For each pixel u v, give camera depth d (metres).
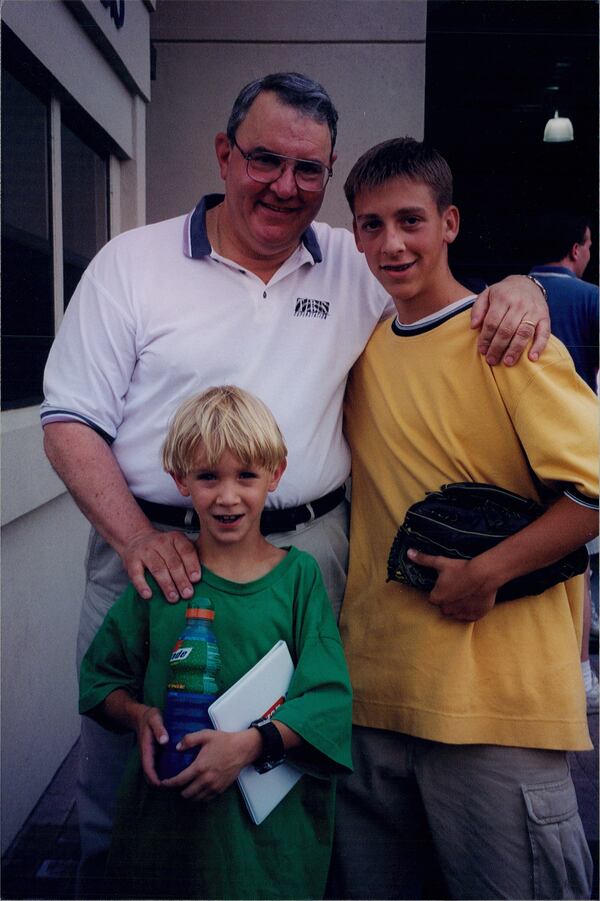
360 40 3.57
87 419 1.72
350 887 1.81
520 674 1.60
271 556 1.61
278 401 1.74
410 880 1.82
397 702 1.68
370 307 1.83
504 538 1.55
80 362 1.72
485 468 1.61
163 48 3.57
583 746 1.60
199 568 1.55
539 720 1.60
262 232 1.67
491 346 1.51
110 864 1.55
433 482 1.65
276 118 1.61
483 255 2.99
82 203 2.97
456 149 3.58
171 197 3.67
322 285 1.80
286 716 1.48
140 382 1.75
